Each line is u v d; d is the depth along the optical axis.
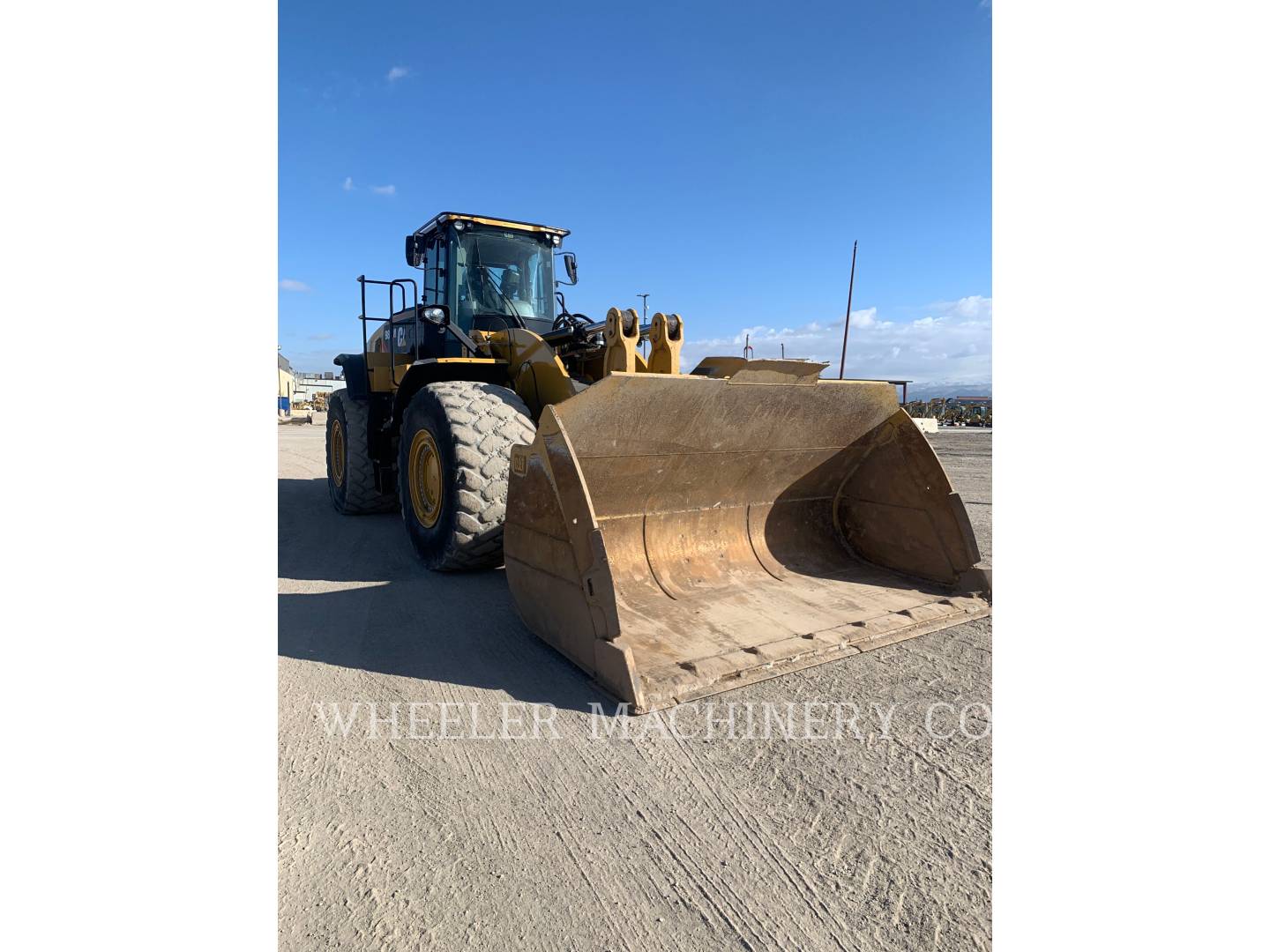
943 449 15.25
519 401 4.06
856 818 1.86
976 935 1.46
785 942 1.45
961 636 3.19
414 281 4.93
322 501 7.76
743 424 3.45
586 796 1.97
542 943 1.45
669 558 3.67
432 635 3.25
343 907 1.54
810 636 3.00
